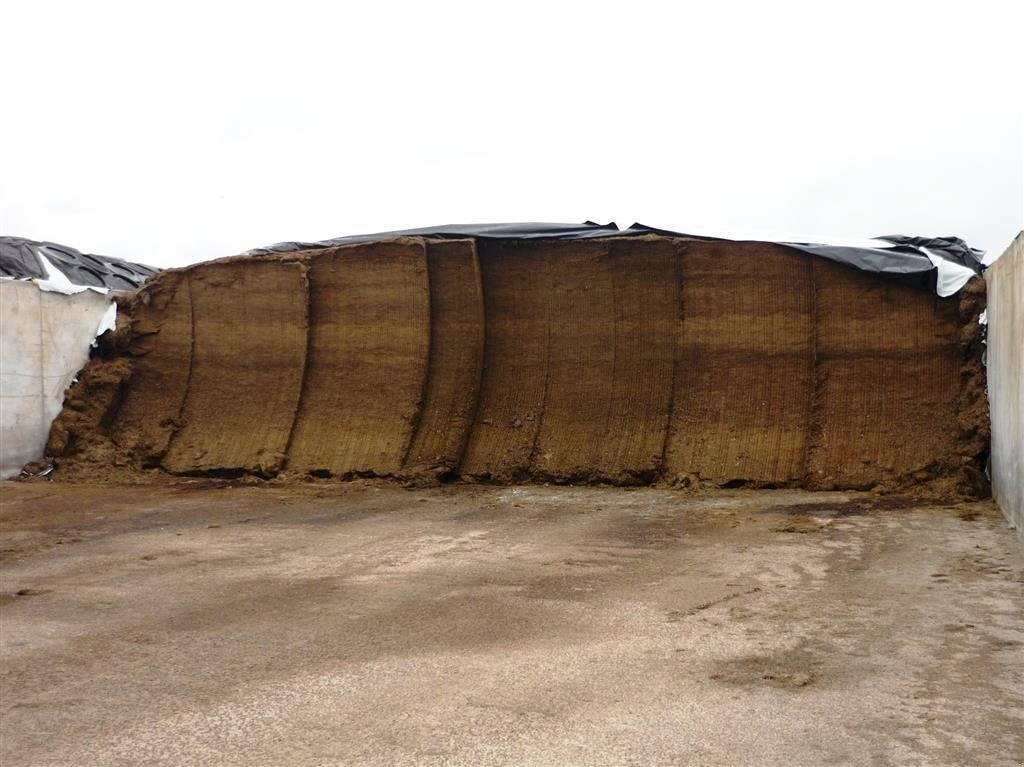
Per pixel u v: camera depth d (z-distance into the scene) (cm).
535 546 1087
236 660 665
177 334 1911
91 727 543
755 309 1591
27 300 1806
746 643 675
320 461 1738
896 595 806
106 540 1166
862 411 1507
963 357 1459
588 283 1681
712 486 1521
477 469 1669
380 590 877
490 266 1741
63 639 729
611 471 1592
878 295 1524
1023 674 591
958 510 1253
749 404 1576
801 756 475
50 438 1838
